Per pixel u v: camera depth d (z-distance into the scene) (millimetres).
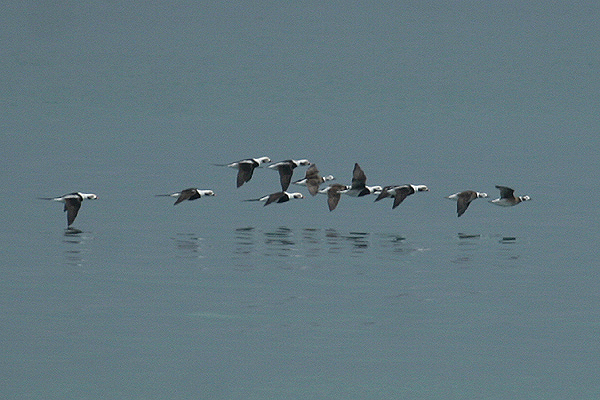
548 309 54406
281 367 46656
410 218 77750
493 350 48656
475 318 52844
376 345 49094
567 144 133625
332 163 116375
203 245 67562
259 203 83562
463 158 118188
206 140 139125
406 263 63281
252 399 43469
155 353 48062
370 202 83562
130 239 69188
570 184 95938
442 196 87875
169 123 162250
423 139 141250
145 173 102188
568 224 76062
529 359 47750
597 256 65500
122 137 139875
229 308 53969
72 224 73938
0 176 96938
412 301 55469
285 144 135625
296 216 78000
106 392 44031
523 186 94625
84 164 108250
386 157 120125
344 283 58500
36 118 164125
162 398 43656
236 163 65750
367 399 43469
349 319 52469
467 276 60375
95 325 51344
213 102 194875
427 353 48375
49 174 99312
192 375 45844
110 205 81750
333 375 45812
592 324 52031
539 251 66875
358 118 174250
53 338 49562
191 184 95188
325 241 69125
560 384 45219
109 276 59719
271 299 55562
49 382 44938
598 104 193500
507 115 178750
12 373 45750
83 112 176000
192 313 53188
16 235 69875
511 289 57875
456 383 45188
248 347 48812
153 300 55250
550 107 190125
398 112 183625
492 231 73375
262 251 66000
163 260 63531
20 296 55656
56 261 62969
